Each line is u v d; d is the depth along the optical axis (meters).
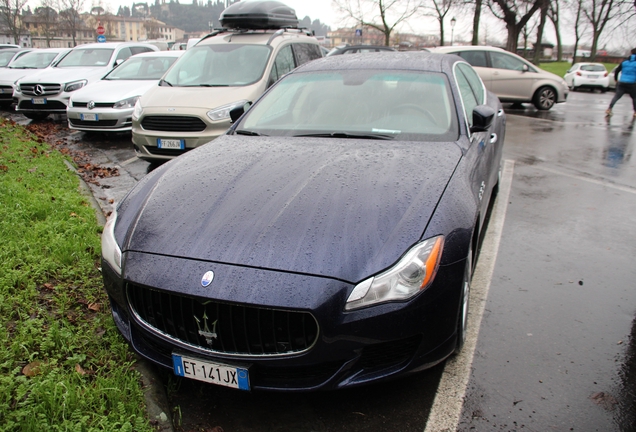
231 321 2.21
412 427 2.38
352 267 2.24
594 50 43.06
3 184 5.32
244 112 4.14
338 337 2.18
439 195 2.63
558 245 4.50
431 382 2.68
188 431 2.35
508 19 32.38
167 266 2.35
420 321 2.29
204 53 8.01
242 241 2.37
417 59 4.21
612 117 13.32
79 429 2.15
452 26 34.81
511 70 14.75
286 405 2.53
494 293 3.62
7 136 8.78
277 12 9.15
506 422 2.39
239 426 2.39
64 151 8.26
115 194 5.92
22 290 3.29
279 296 2.16
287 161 3.05
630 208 5.53
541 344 3.00
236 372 2.24
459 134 3.45
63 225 4.29
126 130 9.20
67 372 2.55
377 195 2.60
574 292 3.64
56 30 62.03
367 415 2.45
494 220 5.12
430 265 2.32
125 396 2.40
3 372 2.56
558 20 46.19
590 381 2.67
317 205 2.54
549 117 13.22
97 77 11.61
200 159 3.24
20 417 2.19
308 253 2.28
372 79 3.95
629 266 4.07
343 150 3.18
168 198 2.78
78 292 3.36
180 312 2.30
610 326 3.19
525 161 7.82
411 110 3.62
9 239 3.98
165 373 2.71
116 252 2.57
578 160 7.91
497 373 2.74
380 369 2.33
